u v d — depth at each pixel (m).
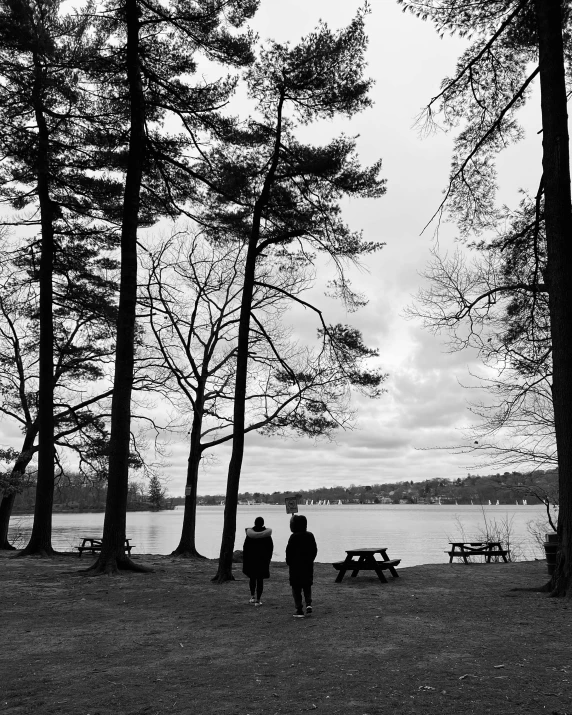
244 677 6.04
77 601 11.30
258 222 15.75
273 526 96.00
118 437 15.77
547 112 11.22
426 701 5.09
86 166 18.94
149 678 6.08
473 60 12.09
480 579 14.00
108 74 17.02
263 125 15.84
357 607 10.23
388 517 184.50
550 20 11.24
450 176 13.51
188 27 16.45
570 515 10.74
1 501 25.16
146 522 136.00
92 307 22.38
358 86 15.07
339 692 5.43
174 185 18.05
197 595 11.97
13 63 17.08
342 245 15.91
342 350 17.14
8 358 25.42
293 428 20.50
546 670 5.96
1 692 5.70
